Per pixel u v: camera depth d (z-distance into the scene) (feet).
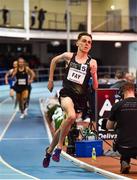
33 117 98.89
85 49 42.06
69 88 41.88
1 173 45.70
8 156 56.24
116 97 56.95
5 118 97.60
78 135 55.11
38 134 75.25
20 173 45.57
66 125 40.68
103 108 57.26
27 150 60.49
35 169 47.75
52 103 88.94
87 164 47.88
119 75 88.84
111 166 47.39
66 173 45.27
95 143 53.21
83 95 42.16
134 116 42.86
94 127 58.85
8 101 139.54
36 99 146.82
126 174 42.96
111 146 55.77
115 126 44.32
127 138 42.45
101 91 57.06
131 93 43.98
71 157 52.42
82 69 41.98
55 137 42.34
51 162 51.31
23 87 95.14
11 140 69.31
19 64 94.43
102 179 41.88
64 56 42.75
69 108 40.65
